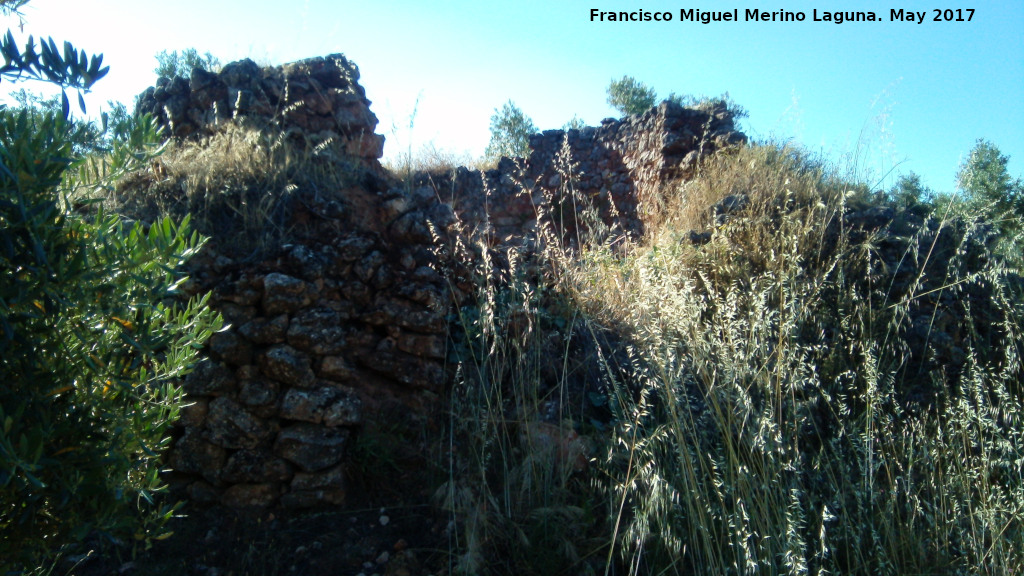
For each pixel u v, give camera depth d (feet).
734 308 11.45
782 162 19.16
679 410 9.84
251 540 9.64
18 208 4.93
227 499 10.11
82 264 5.32
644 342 10.93
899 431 11.29
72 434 5.59
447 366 12.21
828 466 9.91
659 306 11.38
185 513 10.00
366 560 9.41
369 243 12.59
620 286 13.73
